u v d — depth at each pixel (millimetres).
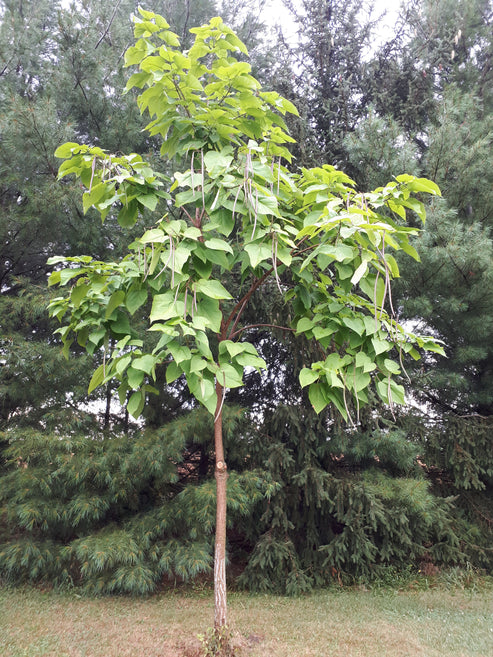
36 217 5059
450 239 4945
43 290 5473
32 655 3453
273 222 2631
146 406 5789
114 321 2727
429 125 6035
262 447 5719
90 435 5535
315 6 7188
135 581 4711
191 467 6926
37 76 6574
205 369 2262
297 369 5727
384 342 2219
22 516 4715
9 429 5379
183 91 2557
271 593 5359
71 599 4848
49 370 5004
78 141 6387
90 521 5367
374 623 4273
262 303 5523
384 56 7297
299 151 6188
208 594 5266
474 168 5453
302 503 6258
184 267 2389
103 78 5727
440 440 6086
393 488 5527
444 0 7059
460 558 5770
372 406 5586
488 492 6652
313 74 6945
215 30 2555
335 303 2674
